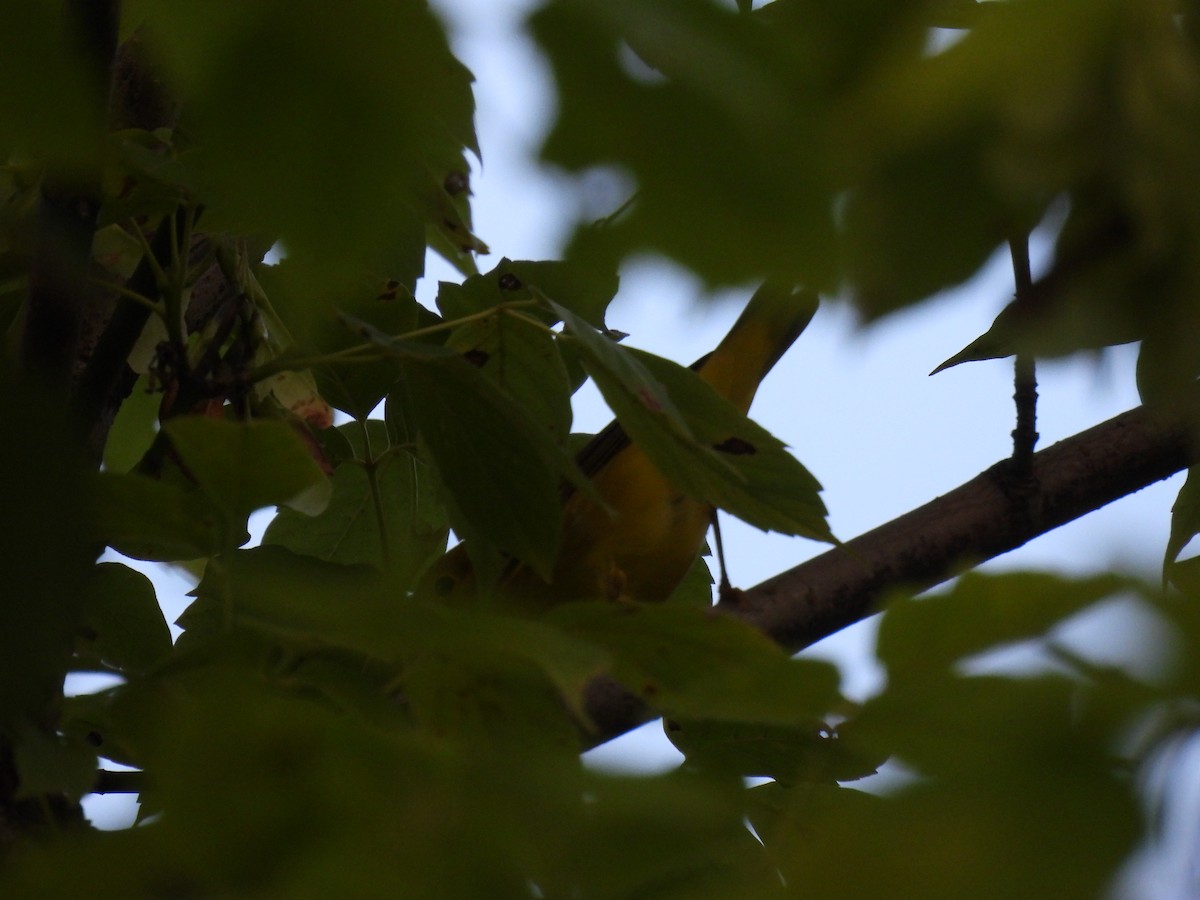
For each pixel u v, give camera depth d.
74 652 3.37
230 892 2.03
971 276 1.66
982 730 1.86
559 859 2.08
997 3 1.57
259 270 5.65
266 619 2.64
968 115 1.52
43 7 1.47
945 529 6.48
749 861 2.03
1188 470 5.63
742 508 4.79
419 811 2.11
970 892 1.68
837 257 1.43
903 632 2.05
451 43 1.42
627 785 2.14
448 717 3.06
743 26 1.48
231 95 1.43
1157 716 1.73
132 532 2.97
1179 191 1.62
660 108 1.39
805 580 6.44
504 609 5.22
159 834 2.06
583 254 1.43
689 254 1.41
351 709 3.14
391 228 1.52
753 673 2.35
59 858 2.04
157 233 5.50
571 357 6.32
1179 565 1.97
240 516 3.00
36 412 1.67
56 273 2.76
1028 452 6.44
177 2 1.45
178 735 2.19
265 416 5.73
